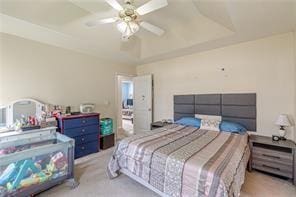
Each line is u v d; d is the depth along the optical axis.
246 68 3.23
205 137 2.71
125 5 2.04
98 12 2.69
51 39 3.08
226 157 1.88
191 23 3.17
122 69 4.98
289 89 2.79
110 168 2.55
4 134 2.35
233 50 3.38
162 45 3.86
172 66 4.45
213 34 3.01
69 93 3.71
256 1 1.77
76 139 3.34
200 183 1.60
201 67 3.88
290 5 1.84
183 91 4.23
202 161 1.76
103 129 4.01
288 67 2.79
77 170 2.82
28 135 2.52
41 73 3.24
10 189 1.82
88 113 3.68
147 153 2.11
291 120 2.77
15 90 2.90
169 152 2.03
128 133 5.63
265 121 3.04
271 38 2.94
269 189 2.23
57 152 2.22
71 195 2.12
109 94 4.63
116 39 3.49
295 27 2.52
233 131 3.02
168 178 1.85
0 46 2.73
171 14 2.88
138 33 3.76
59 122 3.14
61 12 2.56
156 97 4.86
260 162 2.65
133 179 2.46
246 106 3.23
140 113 5.12
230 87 3.45
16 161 1.86
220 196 1.44
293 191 2.18
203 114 3.83
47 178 2.10
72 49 3.69
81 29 2.90
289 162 2.39
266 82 3.02
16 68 2.91
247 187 2.28
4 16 2.20
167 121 4.40
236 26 2.47
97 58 4.30
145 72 5.16
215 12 2.41
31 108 3.01
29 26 2.52
